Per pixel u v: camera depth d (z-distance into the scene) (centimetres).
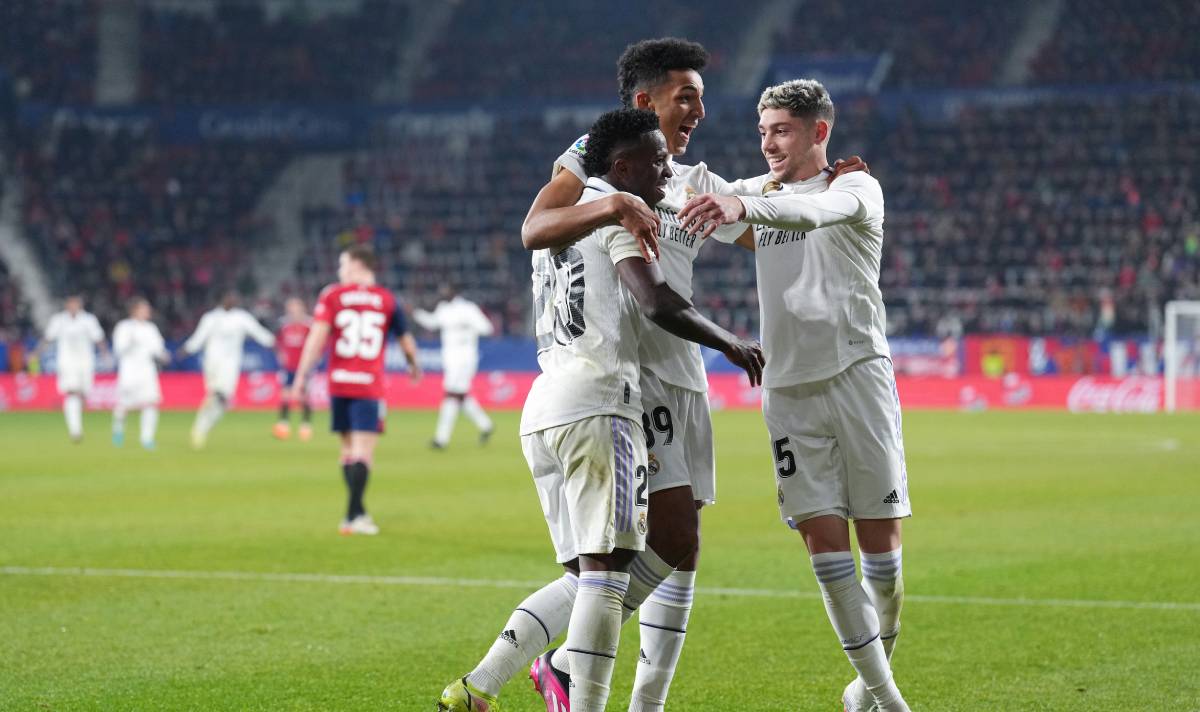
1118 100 5297
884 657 661
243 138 5722
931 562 1263
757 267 714
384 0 6291
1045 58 5506
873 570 693
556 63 5997
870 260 693
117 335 2911
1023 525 1538
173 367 4703
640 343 650
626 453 604
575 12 6216
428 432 3338
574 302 610
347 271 1510
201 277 5216
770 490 1955
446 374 2767
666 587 668
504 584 1155
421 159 5609
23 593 1100
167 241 5366
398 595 1098
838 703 753
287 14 6331
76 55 5975
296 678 805
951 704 745
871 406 683
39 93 5841
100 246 5281
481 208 5431
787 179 710
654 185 609
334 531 1504
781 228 618
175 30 6125
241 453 2692
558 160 629
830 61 5572
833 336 682
